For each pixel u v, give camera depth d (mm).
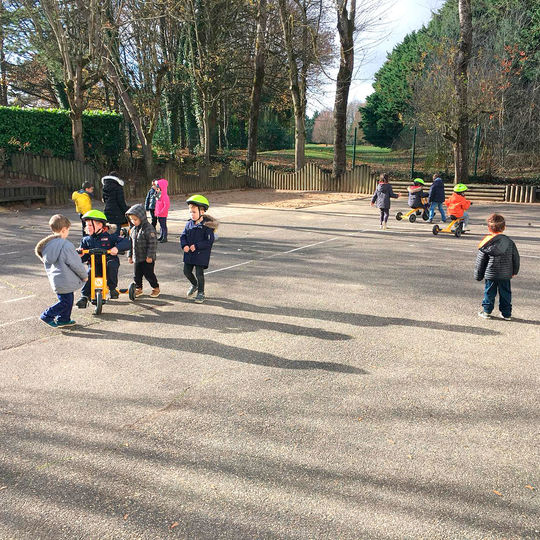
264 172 28828
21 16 24031
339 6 25453
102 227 7336
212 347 6172
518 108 28297
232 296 8266
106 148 26734
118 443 4152
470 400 4871
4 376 5367
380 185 15000
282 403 4809
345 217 17688
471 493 3549
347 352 6031
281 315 7348
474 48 28172
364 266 10352
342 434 4281
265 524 3244
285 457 3957
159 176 25703
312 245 12609
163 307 7691
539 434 4297
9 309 7504
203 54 29656
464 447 4098
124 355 5930
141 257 7828
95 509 3389
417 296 8297
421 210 16641
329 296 8273
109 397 4930
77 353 5984
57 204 19812
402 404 4789
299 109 27766
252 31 34031
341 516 3316
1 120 21984
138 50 27734
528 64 28594
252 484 3633
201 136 34875
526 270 10047
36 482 3662
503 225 6902
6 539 3127
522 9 30156
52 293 8297
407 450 4051
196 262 7688
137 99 28516
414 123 26281
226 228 15289
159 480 3680
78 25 22859
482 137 28203
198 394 4992
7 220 16094
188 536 3146
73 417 4562
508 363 5738
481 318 7254
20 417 4559
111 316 7285
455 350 6109
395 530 3195
